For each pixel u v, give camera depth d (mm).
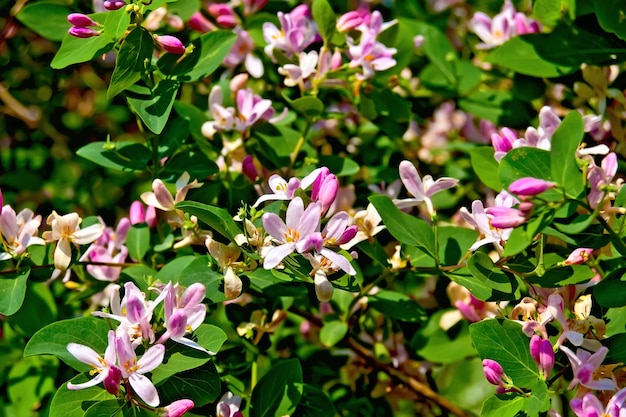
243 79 541
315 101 506
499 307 474
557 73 519
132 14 463
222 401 470
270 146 523
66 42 466
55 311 532
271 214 429
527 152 429
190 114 525
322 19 507
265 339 520
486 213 437
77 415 427
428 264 479
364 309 516
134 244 509
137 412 426
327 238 433
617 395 430
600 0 498
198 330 438
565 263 445
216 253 446
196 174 500
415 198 472
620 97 530
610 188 424
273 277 462
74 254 470
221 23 552
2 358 548
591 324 448
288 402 475
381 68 508
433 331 537
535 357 433
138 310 429
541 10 522
